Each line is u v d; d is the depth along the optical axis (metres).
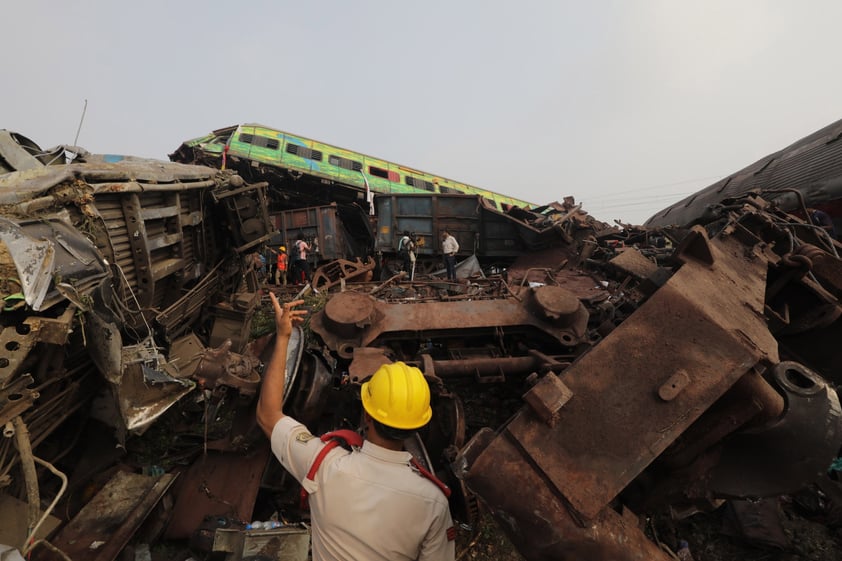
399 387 1.17
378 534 1.08
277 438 1.28
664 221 15.48
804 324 2.86
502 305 4.64
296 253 11.27
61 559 2.38
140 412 2.81
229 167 15.60
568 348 4.46
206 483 3.18
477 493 1.76
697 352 1.77
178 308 4.64
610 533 1.63
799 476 1.82
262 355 4.20
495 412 4.52
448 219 12.66
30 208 2.39
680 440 1.99
